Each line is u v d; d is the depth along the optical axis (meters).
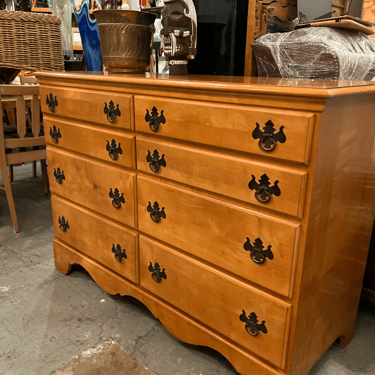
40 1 3.46
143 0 2.14
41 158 2.34
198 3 1.64
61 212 1.72
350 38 1.55
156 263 1.31
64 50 2.74
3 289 1.69
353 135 0.97
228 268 1.07
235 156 0.98
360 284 1.33
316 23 1.53
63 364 1.26
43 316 1.51
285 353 0.99
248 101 0.90
